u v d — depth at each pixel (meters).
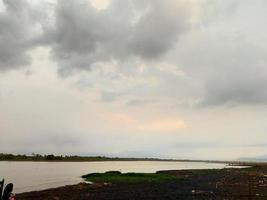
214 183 61.53
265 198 40.69
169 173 96.75
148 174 85.00
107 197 42.12
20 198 41.84
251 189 50.69
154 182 64.12
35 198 41.88
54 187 58.00
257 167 154.75
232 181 66.00
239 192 46.81
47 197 42.59
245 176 81.44
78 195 44.38
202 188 52.47
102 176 78.94
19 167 157.88
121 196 43.06
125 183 62.09
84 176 86.31
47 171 120.81
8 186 25.25
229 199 39.66
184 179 71.69
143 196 42.88
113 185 58.00
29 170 126.50
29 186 60.31
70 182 69.50
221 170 120.62
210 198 40.56
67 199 40.75
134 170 133.38
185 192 47.06
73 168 153.88
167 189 51.06
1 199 26.72
